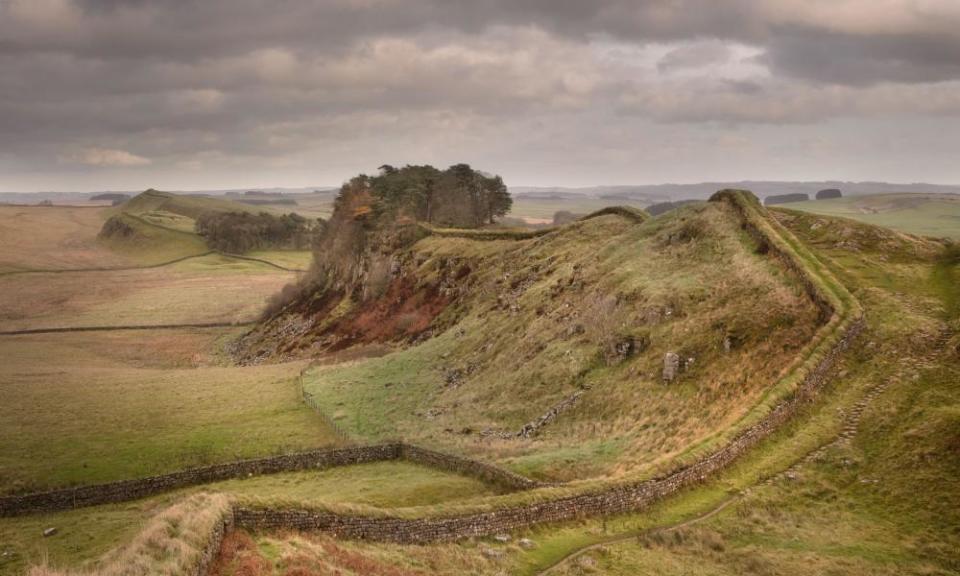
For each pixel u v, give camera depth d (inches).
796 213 2738.7
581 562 949.8
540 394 2101.4
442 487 1545.3
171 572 685.3
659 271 2416.3
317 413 2640.3
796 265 1983.3
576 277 2810.0
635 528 1090.7
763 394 1454.2
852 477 1161.4
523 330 2691.9
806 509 1099.3
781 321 1781.5
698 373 1750.7
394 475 1769.2
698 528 1059.9
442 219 5723.4
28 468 2041.1
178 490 1797.5
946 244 2322.8
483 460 1704.0
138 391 3112.7
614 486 1152.8
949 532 978.1
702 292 2100.1
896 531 1005.8
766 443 1328.7
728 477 1237.7
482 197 6294.3
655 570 936.3
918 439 1190.3
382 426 2335.1
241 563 788.6
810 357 1520.7
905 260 2199.8
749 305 1916.8
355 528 975.0
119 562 726.5
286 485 1775.3
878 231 2413.9
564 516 1115.9
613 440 1620.3
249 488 1764.3
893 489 1099.3
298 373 3442.4
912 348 1517.0
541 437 1831.9
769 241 2213.3
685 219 2805.1
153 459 2124.8
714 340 1831.9
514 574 925.8
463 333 3152.1
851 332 1611.7
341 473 1866.4
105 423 2544.3
